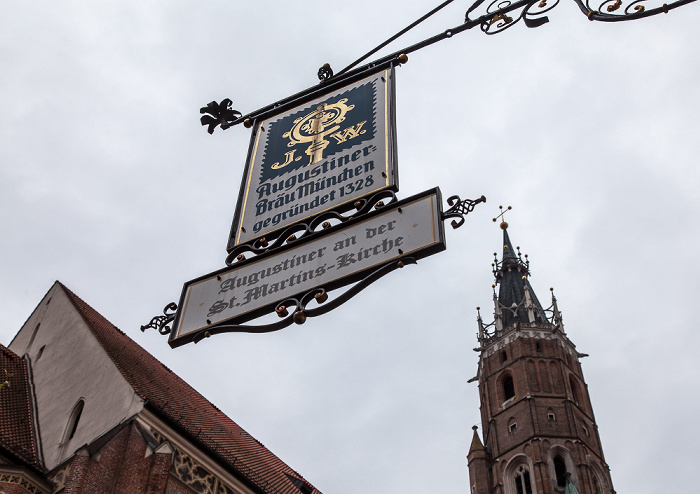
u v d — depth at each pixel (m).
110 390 27.12
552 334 95.81
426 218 9.43
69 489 22.33
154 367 34.44
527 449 82.31
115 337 33.53
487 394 92.06
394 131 10.77
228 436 33.09
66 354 30.73
